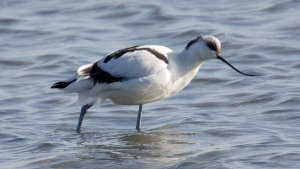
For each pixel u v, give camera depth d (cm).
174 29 2077
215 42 1322
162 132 1339
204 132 1321
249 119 1397
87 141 1295
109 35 2084
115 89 1297
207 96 1570
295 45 1884
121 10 2247
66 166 1170
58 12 2289
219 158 1166
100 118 1446
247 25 2075
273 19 2097
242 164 1129
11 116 1475
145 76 1280
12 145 1283
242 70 1742
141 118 1441
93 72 1298
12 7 2341
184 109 1491
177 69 1305
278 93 1536
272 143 1223
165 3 2288
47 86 1691
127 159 1189
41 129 1378
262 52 1862
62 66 1839
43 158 1202
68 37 2070
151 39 2038
